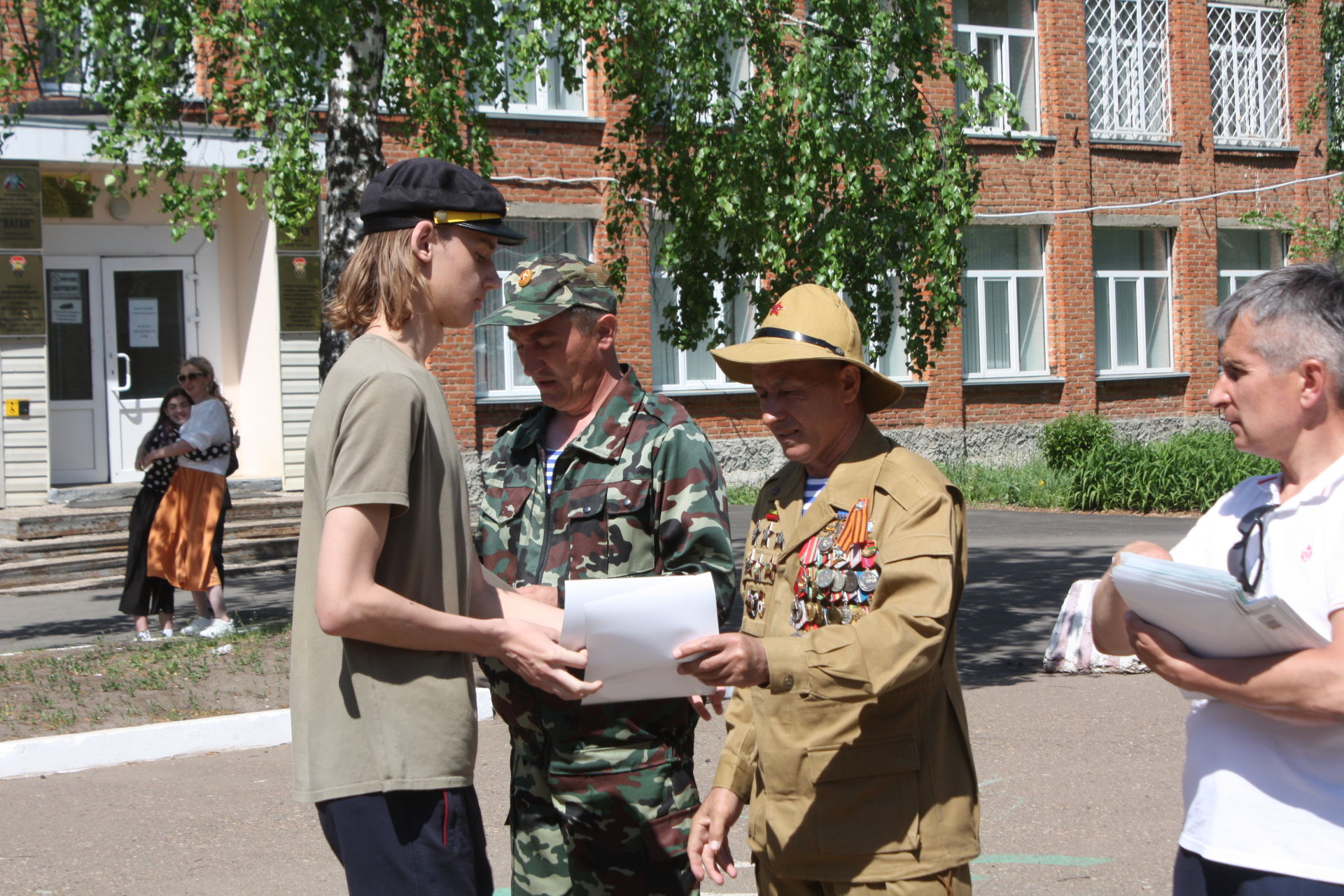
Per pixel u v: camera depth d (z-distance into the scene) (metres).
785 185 9.45
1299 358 2.30
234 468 9.27
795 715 2.71
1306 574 2.26
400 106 8.95
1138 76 22.03
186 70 9.66
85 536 12.87
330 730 2.45
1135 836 5.17
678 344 10.48
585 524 3.37
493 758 6.53
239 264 15.16
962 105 9.90
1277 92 23.17
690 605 2.49
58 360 14.65
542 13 8.73
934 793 2.66
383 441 2.40
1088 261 21.47
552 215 17.16
